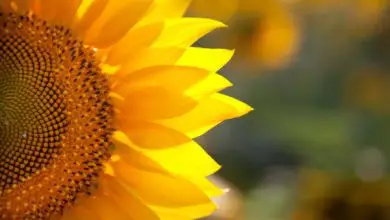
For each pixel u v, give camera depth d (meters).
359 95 1.95
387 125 1.95
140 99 0.74
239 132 2.15
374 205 1.21
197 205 0.74
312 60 2.21
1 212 0.75
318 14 2.04
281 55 1.45
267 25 1.42
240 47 1.44
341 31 2.04
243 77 2.16
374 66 2.03
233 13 1.39
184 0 0.74
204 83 0.74
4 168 0.75
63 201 0.75
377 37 1.98
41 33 0.75
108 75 0.75
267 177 1.99
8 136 0.75
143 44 0.74
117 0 0.74
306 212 1.25
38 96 0.75
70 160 0.75
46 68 0.75
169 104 0.74
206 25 0.74
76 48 0.75
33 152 0.75
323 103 2.21
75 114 0.75
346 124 2.00
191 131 0.75
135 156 0.75
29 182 0.75
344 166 1.85
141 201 0.75
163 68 0.74
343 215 1.22
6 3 0.75
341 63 2.19
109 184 0.76
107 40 0.74
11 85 0.75
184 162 0.75
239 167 2.05
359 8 1.80
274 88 2.21
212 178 1.28
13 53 0.75
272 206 1.61
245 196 1.69
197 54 0.75
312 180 1.27
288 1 1.47
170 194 0.75
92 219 0.75
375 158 1.90
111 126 0.75
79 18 0.75
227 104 0.74
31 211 0.75
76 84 0.75
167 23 0.74
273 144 2.11
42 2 0.75
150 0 0.73
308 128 2.06
